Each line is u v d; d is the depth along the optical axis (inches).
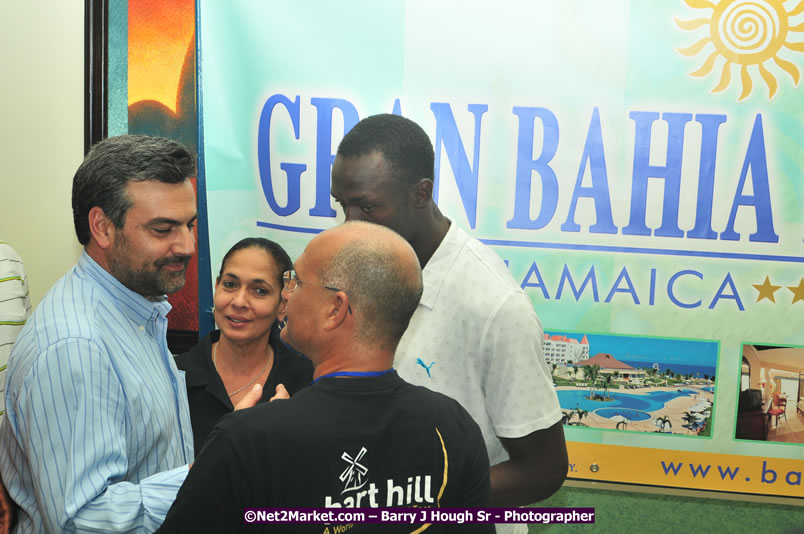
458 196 82.4
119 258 45.3
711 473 84.3
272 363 63.7
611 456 85.6
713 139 79.2
